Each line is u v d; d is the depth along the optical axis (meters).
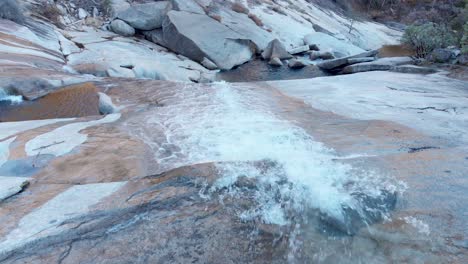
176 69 9.72
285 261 1.91
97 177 2.68
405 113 4.55
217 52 11.62
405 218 2.17
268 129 3.76
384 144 3.32
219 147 3.23
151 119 4.12
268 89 6.07
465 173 2.67
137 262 1.84
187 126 3.85
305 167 2.74
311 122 4.10
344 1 29.34
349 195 2.36
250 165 2.77
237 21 14.64
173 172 2.67
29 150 3.16
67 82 6.03
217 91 5.70
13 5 8.88
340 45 15.42
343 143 3.35
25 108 5.13
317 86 6.40
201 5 14.33
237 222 2.16
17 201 2.33
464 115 4.42
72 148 3.21
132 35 12.26
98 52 9.26
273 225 2.15
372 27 25.72
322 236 2.07
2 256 1.84
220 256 1.91
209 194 2.42
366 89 6.07
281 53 13.09
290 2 20.88
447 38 9.48
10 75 5.77
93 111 5.05
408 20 29.78
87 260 1.84
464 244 1.95
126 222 2.13
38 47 8.09
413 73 7.80
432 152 3.10
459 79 7.00
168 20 11.91
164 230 2.07
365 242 2.01
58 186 2.54
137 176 2.69
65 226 2.07
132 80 6.41
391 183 2.52
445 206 2.26
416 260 1.86
